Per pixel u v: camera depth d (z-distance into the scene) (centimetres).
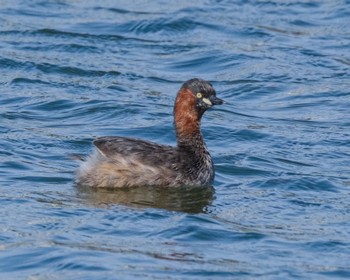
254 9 2814
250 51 2505
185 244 1448
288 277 1350
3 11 2745
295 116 2133
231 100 2238
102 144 1689
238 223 1534
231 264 1384
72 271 1344
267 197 1659
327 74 2375
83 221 1510
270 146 1933
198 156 1714
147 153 1686
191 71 2405
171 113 2097
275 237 1481
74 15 2744
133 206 1588
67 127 2009
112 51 2498
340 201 1645
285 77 2352
